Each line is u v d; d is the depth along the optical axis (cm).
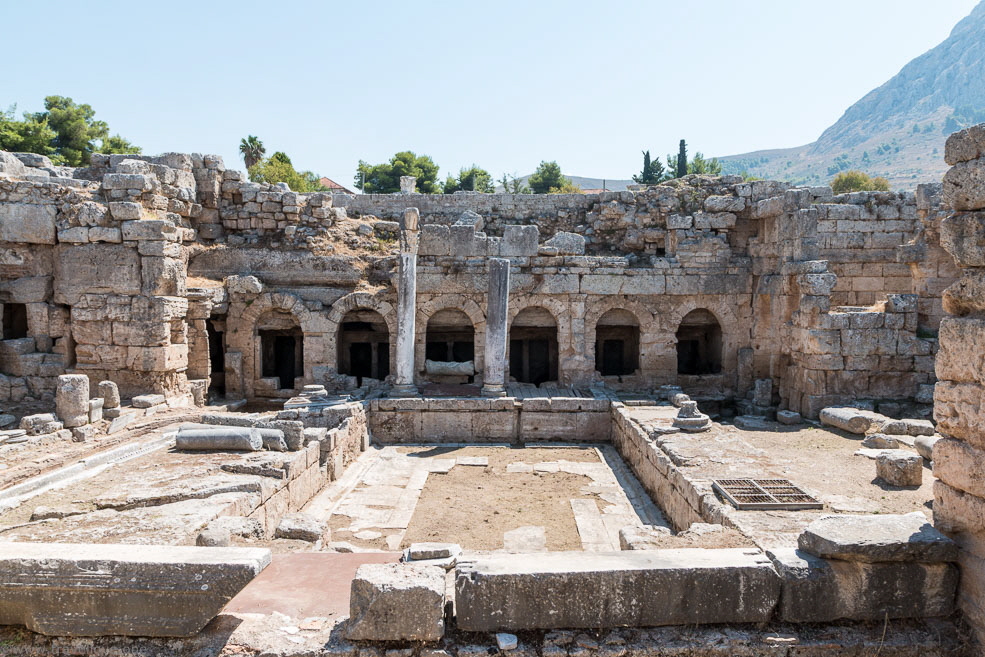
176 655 601
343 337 2555
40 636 619
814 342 2023
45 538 888
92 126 4988
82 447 1425
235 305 2328
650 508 1376
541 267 2402
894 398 2028
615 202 2645
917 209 2130
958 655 617
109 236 1884
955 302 635
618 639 615
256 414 1738
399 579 615
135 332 1902
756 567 629
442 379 2419
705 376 2469
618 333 2698
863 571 632
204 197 2430
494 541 1180
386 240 2598
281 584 723
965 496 617
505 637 613
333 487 1478
